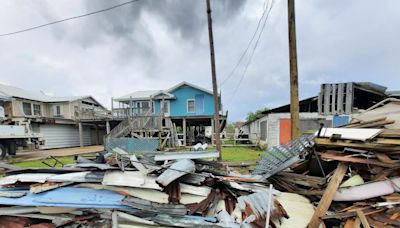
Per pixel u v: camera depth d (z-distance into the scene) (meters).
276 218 2.87
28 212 2.90
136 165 3.52
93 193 3.00
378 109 4.53
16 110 17.50
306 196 3.65
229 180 3.67
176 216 2.78
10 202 2.81
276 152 4.77
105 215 2.76
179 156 3.96
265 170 4.49
